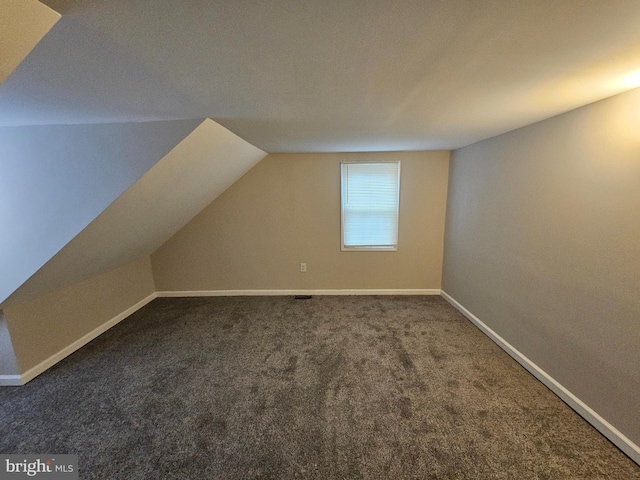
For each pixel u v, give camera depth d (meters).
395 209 3.86
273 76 1.19
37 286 2.26
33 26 0.75
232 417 1.91
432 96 1.49
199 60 1.04
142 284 3.80
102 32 0.83
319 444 1.69
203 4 0.71
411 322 3.21
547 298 2.10
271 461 1.59
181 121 1.91
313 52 0.99
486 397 2.04
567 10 0.76
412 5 0.74
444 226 3.85
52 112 1.63
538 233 2.17
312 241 3.98
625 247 1.55
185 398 2.09
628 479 1.44
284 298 3.97
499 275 2.67
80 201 2.03
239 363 2.51
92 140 1.97
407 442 1.69
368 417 1.88
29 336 2.36
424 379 2.24
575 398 1.88
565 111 1.86
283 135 2.50
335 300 3.87
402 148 3.43
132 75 1.15
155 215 2.80
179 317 3.44
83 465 1.58
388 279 4.00
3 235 2.07
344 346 2.74
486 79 1.27
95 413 1.96
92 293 2.98
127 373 2.39
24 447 1.70
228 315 3.48
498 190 2.65
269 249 4.01
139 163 1.98
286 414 1.92
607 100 1.60
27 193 2.03
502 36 0.90
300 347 2.74
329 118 1.92
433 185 3.77
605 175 1.64
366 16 0.78
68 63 1.03
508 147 2.49
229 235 3.98
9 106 1.50
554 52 1.02
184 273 4.04
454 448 1.65
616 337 1.61
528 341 2.31
